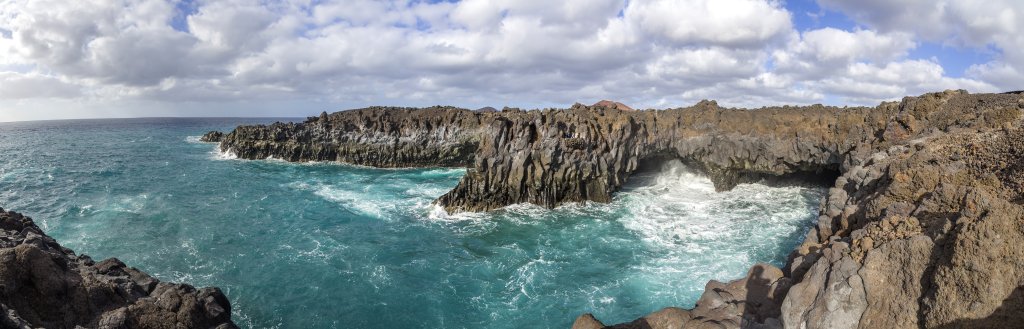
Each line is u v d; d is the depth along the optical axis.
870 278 11.23
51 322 14.55
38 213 37.53
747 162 42.47
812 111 40.75
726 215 35.78
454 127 64.06
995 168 14.30
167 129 182.25
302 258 28.66
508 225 35.09
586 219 36.06
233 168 63.91
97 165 65.44
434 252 29.72
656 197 41.78
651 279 24.72
